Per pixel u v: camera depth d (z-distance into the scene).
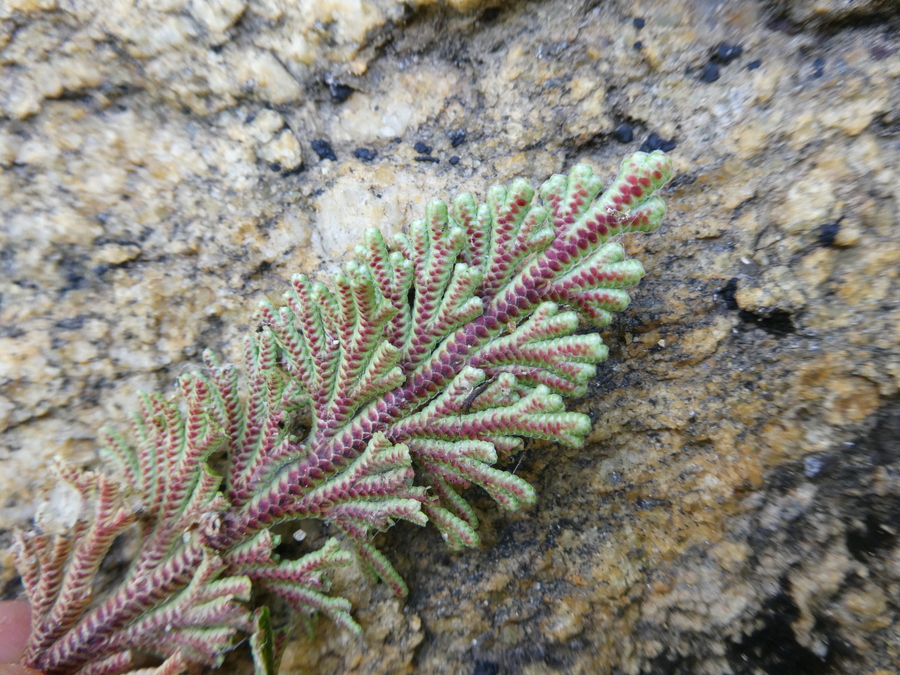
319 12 0.06
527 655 0.05
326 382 0.05
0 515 0.05
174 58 0.06
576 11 0.06
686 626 0.05
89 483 0.05
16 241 0.06
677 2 0.05
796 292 0.05
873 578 0.05
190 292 0.06
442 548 0.06
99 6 0.05
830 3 0.05
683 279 0.06
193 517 0.05
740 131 0.05
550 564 0.06
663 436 0.06
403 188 0.06
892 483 0.05
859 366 0.05
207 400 0.05
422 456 0.05
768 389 0.05
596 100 0.06
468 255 0.05
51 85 0.06
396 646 0.05
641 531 0.06
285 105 0.06
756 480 0.05
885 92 0.05
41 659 0.05
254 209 0.06
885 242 0.05
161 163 0.06
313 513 0.05
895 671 0.05
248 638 0.05
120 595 0.05
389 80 0.06
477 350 0.05
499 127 0.06
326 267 0.06
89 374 0.06
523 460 0.06
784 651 0.05
